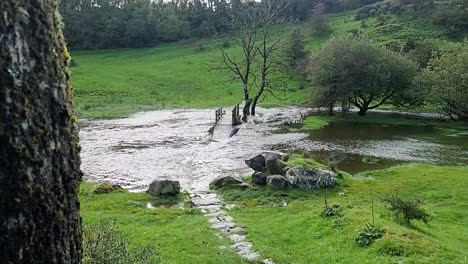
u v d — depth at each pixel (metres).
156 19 146.25
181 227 18.88
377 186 27.62
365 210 19.38
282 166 28.61
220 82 97.00
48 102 4.36
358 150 41.53
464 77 55.34
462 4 116.81
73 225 4.74
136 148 41.94
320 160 37.06
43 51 4.29
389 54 66.62
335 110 74.38
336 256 14.90
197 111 72.44
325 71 64.62
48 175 4.34
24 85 4.08
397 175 30.66
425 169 32.34
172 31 141.62
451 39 103.81
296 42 100.25
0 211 3.97
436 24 112.25
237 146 43.47
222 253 15.34
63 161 4.55
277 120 61.62
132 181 30.11
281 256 15.16
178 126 56.00
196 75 101.62
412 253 14.35
